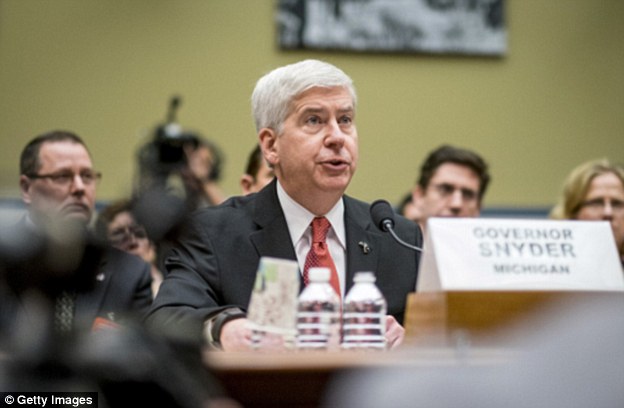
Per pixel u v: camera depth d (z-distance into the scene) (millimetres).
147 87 10008
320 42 10250
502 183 10594
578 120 10758
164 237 3000
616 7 10898
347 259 4391
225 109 10109
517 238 3482
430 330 3404
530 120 10680
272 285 3348
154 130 7484
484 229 3463
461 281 3355
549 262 3465
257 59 10188
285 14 10211
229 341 3520
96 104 9914
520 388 1472
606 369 1438
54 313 2055
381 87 10398
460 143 10531
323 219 4426
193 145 7203
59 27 9922
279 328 3330
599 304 1500
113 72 9969
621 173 6887
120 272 4547
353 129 4445
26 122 9820
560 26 10797
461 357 2826
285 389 2842
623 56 10875
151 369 1973
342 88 4406
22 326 2025
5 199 2229
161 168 6734
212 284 4289
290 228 4414
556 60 10766
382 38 10367
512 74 10672
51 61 9883
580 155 10750
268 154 4484
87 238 2109
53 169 5188
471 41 10531
